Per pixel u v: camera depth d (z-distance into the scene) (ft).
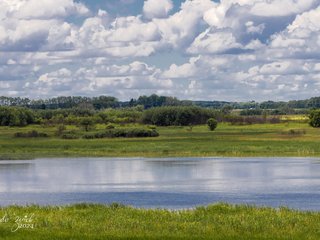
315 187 203.21
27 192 196.03
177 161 365.40
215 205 110.83
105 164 345.92
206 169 297.53
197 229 86.58
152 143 489.26
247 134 569.64
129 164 343.67
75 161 376.27
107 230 85.92
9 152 450.30
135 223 91.40
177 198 172.35
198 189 200.95
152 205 155.22
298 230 85.66
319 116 655.76
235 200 165.58
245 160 365.81
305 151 413.18
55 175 270.87
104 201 167.02
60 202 165.37
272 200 164.14
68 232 83.92
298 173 265.75
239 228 87.56
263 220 94.63
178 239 78.54
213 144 471.21
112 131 577.02
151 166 324.80
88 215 100.89
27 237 79.56
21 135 580.30
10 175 271.28
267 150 426.51
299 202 159.12
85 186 217.97
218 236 81.00
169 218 97.66
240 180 235.40
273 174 262.06
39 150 460.55
